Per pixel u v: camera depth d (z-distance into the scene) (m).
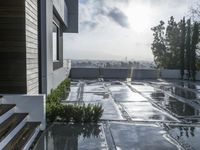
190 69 30.86
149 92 19.08
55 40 19.77
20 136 6.53
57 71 17.84
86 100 14.92
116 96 16.72
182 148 7.09
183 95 17.88
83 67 31.95
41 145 7.08
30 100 8.24
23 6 8.16
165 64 43.62
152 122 9.99
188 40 31.33
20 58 8.22
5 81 8.23
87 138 7.77
